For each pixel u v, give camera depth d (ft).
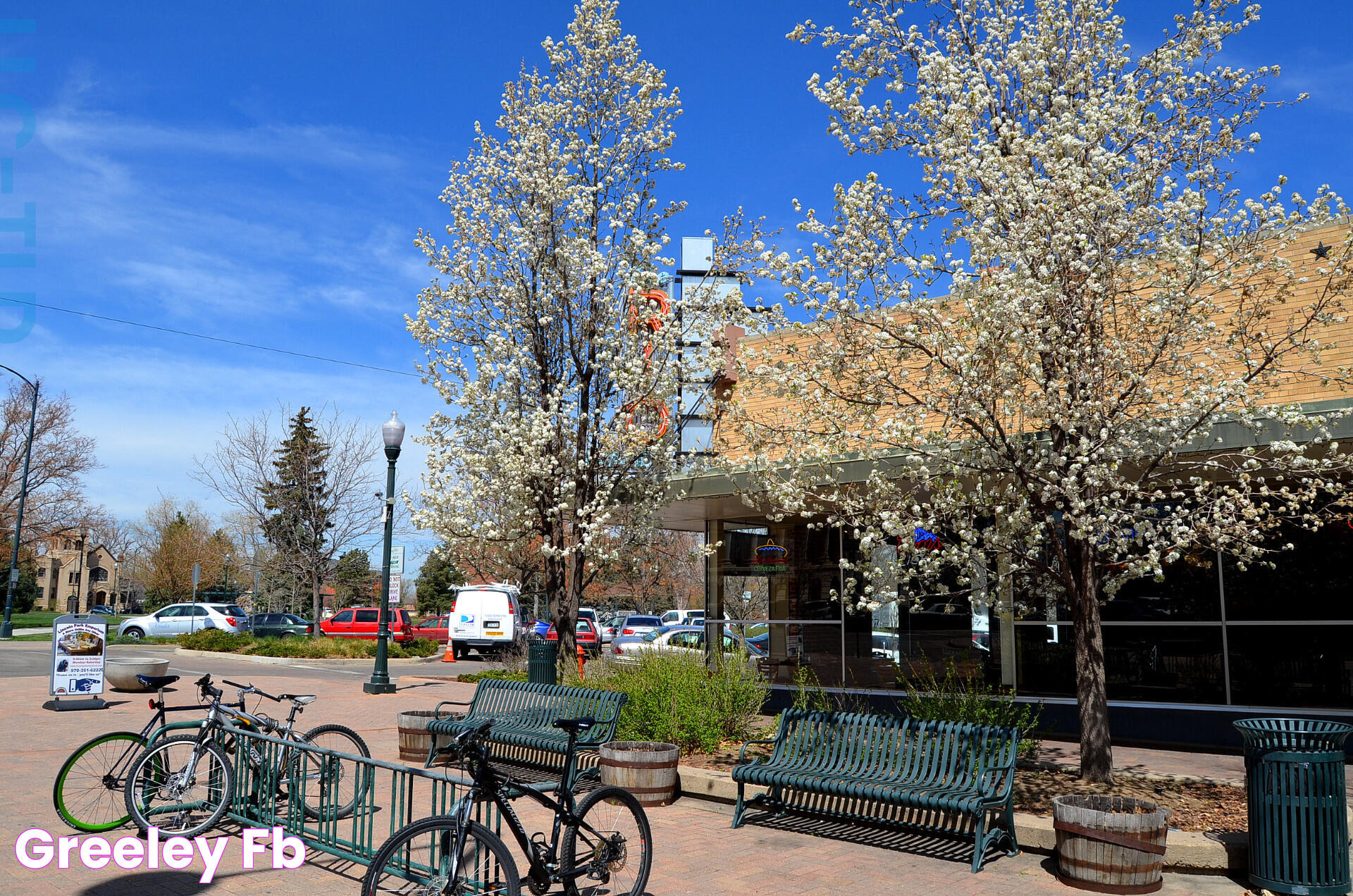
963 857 22.29
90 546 262.47
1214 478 34.27
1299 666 36.35
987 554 29.32
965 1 29.60
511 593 95.76
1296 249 36.19
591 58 42.16
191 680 62.34
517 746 31.83
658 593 151.43
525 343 41.34
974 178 26.99
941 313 26.40
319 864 20.68
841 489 35.06
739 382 36.29
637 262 41.57
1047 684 41.75
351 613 105.81
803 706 33.27
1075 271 25.44
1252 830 19.81
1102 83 28.37
